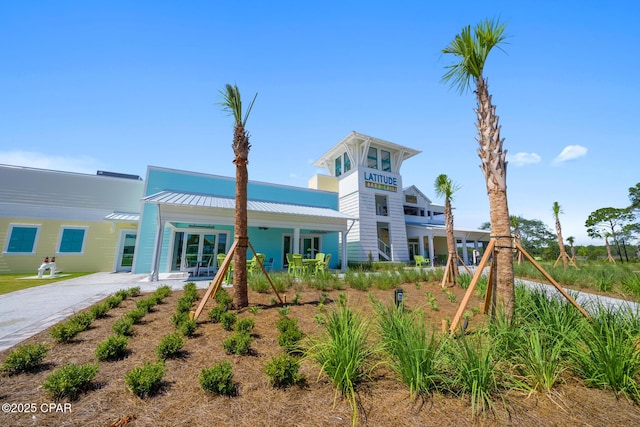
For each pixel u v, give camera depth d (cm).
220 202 1427
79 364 331
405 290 888
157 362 309
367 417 238
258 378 305
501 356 318
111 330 457
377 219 2314
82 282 1079
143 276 1331
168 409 246
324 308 615
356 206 2247
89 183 1670
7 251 1408
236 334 396
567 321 396
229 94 664
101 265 1595
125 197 1741
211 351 378
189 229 1631
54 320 518
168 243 1568
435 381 287
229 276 962
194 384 290
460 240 2984
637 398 266
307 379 306
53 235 1509
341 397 270
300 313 579
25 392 268
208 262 1595
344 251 1708
